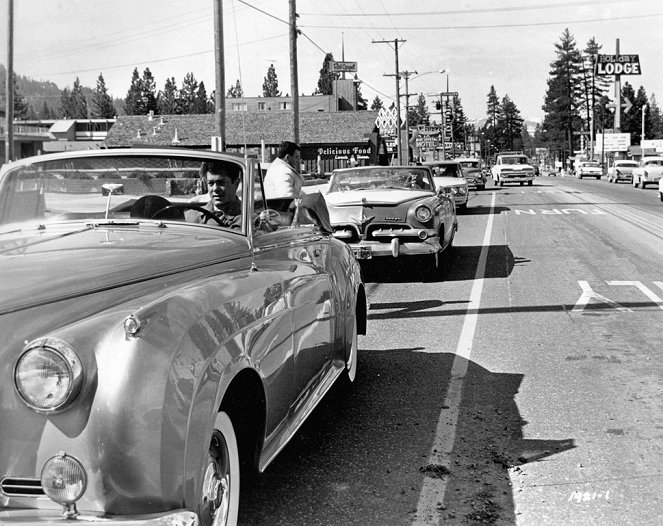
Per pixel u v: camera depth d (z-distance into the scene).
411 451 4.24
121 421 2.29
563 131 132.88
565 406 5.03
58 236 3.53
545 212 24.52
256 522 3.36
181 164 4.05
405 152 63.50
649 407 4.98
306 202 4.79
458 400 5.21
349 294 5.19
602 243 15.20
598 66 106.06
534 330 7.42
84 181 4.12
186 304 2.71
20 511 2.30
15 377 2.26
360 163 59.56
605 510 3.47
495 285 10.27
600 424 4.66
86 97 176.38
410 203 10.39
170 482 2.38
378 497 3.63
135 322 2.42
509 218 22.23
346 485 3.77
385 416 4.87
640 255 13.18
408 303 9.05
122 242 3.37
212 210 4.18
